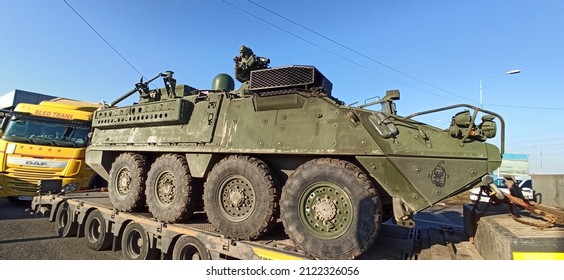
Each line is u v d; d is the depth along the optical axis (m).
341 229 3.87
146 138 5.94
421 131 3.88
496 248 3.25
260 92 4.77
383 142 3.88
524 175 25.23
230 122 4.98
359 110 4.09
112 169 6.31
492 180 3.62
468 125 3.80
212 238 4.47
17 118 11.06
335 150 4.04
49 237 7.26
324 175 3.95
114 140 6.60
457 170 3.67
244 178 4.50
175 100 5.50
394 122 4.04
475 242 4.33
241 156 4.68
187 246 4.87
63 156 11.08
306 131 4.30
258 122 4.71
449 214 11.23
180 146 5.32
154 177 5.48
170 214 5.15
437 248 4.30
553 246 2.87
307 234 3.95
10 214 9.72
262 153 4.48
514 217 3.93
